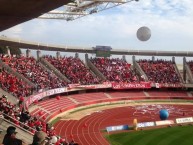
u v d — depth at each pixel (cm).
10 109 2556
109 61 8256
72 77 6781
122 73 7981
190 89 8431
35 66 6034
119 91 7750
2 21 1227
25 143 1895
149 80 8169
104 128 4688
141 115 5834
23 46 6512
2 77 4353
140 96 7700
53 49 7225
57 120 4997
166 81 8238
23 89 4453
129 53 8625
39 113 4716
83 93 7019
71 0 941
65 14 3203
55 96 6138
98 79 7369
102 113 5891
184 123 5247
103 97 7125
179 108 6806
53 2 955
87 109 6238
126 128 4700
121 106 6825
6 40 5688
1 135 1845
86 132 4378
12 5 985
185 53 8800
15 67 5381
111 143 3891
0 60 5116
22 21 1243
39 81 5488
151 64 8700
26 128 2342
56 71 6638
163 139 4147
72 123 4862
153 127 4875
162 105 7150
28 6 999
